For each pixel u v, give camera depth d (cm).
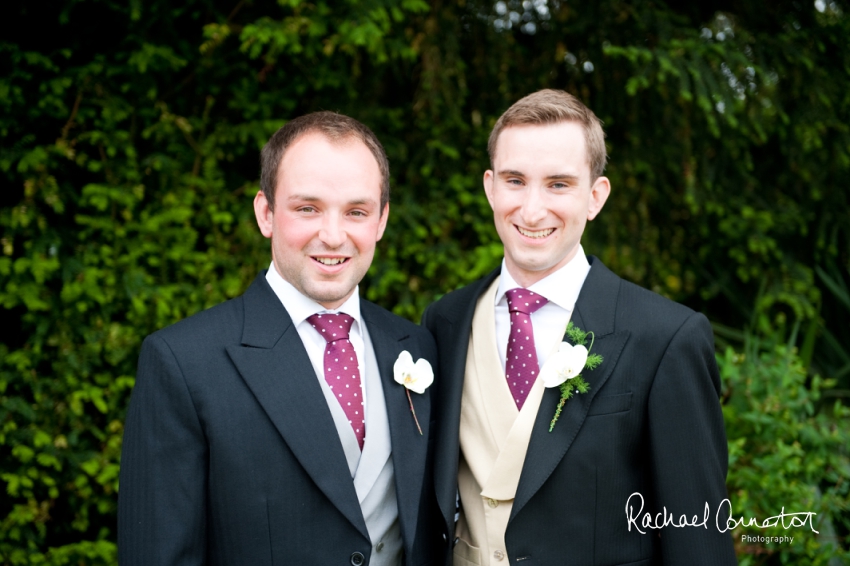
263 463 154
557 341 177
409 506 164
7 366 280
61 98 288
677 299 391
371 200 165
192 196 308
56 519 293
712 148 371
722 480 167
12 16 294
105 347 285
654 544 174
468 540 177
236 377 158
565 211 171
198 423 154
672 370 164
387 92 375
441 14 343
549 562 164
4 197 298
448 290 332
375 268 330
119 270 292
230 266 314
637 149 364
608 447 165
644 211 370
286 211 163
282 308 169
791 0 354
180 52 319
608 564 164
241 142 329
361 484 163
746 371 301
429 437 180
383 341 180
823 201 370
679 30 332
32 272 275
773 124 349
